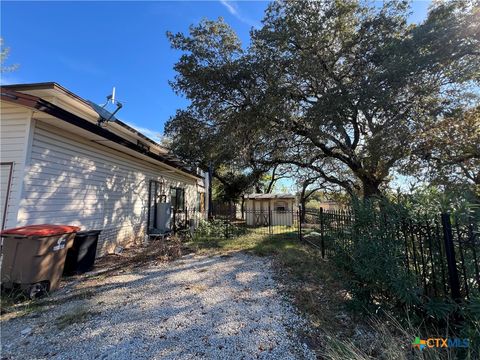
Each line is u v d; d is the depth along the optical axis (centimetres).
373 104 692
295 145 1091
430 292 248
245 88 859
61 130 518
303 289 399
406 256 264
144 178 887
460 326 214
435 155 807
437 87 732
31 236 359
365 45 780
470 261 223
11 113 454
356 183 1347
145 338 260
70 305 341
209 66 895
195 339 258
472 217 219
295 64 797
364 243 307
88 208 598
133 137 925
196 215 1387
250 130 925
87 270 509
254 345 248
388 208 289
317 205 2784
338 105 710
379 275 277
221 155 1095
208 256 634
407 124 736
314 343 252
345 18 832
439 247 238
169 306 337
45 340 257
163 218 946
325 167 1405
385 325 269
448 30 642
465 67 679
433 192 271
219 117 995
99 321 296
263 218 1692
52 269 388
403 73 645
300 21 816
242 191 2159
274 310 325
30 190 448
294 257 600
